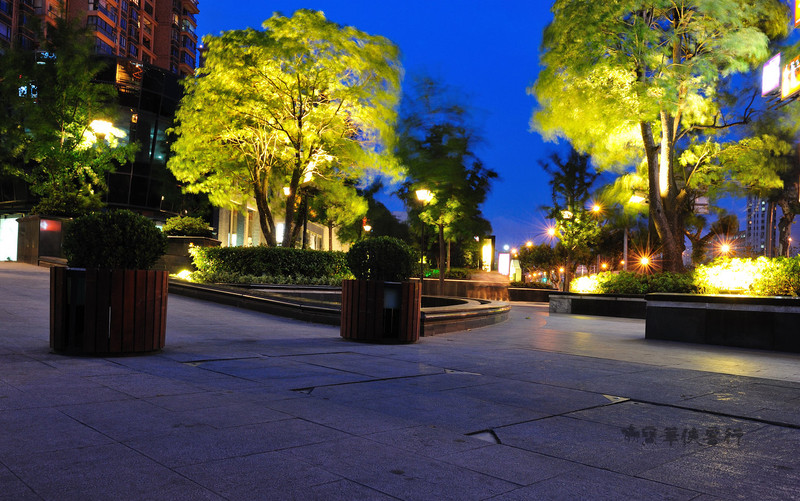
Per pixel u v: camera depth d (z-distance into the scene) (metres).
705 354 10.55
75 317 7.50
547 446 4.27
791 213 33.88
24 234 28.98
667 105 19.11
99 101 30.20
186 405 5.00
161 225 50.94
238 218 54.22
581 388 6.66
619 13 19.89
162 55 106.19
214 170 26.19
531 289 35.53
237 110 23.14
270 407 5.10
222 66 22.33
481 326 15.43
